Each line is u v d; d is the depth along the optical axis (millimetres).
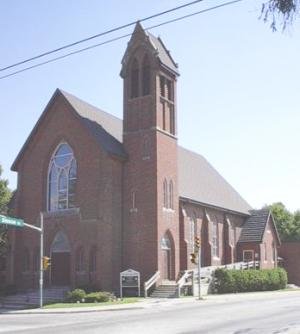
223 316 27750
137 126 46688
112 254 44094
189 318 26781
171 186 47500
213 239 57000
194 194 54125
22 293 45719
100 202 44375
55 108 48344
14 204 49406
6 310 37594
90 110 49781
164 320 25828
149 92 46656
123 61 48031
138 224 45062
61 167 47750
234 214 61844
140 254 44594
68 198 46781
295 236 91562
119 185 45812
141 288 43844
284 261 70062
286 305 35125
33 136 49219
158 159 45562
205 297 43000
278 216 93625
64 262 45844
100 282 43062
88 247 44406
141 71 47250
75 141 46781
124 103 47594
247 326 22969
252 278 52625
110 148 45562
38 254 47125
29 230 48000
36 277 46719
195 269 49250
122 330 21797
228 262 58875
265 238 62469
